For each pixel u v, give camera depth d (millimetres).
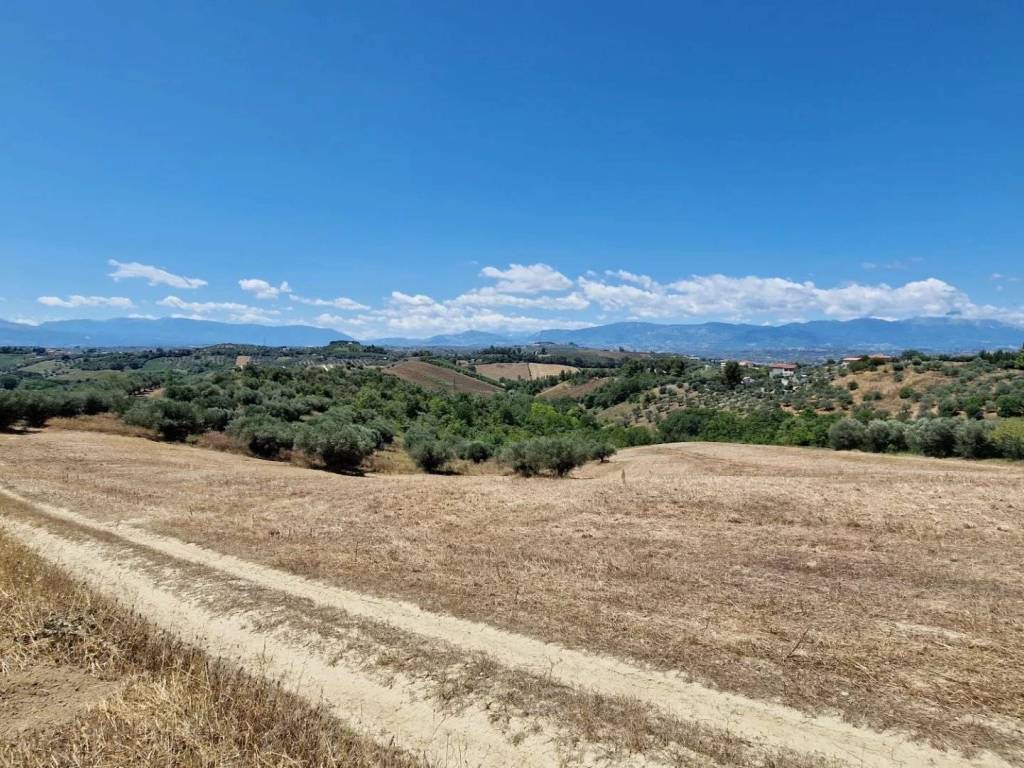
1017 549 14438
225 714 6648
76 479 27062
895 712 7168
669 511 20516
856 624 9836
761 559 14062
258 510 21641
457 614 10688
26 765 5668
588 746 6668
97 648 8398
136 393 70562
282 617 10719
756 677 8102
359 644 9492
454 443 57750
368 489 27750
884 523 17344
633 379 138000
